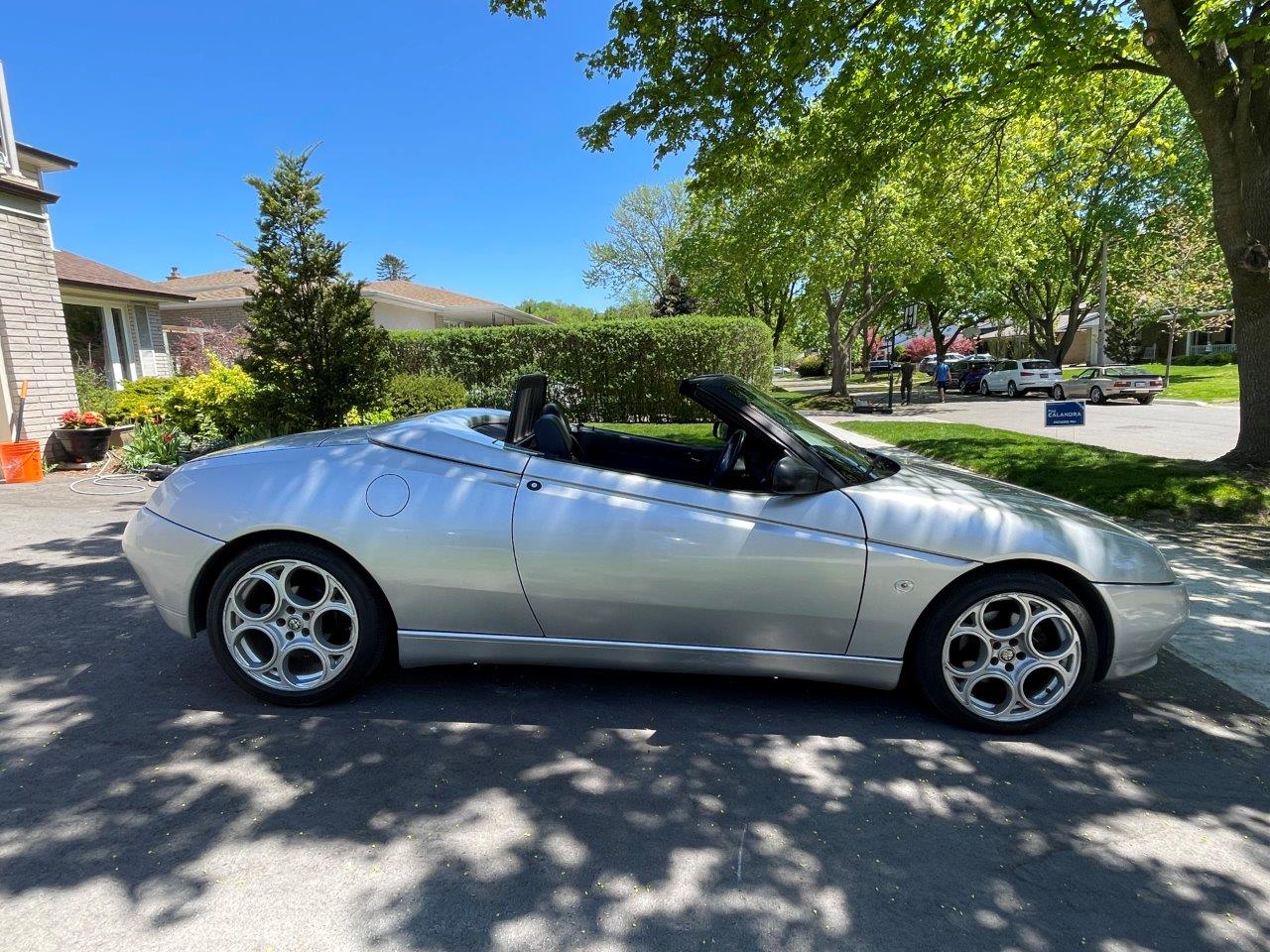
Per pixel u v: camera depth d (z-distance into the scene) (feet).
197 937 6.13
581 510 9.84
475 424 12.03
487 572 9.86
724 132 26.71
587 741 9.48
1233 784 8.70
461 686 10.99
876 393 110.11
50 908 6.43
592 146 27.43
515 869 7.07
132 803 7.98
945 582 9.55
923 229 43.96
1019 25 27.27
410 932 6.24
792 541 9.62
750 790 8.45
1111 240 96.43
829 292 84.17
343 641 10.55
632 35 24.70
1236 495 22.81
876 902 6.72
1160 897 6.83
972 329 221.87
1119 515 22.89
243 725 9.76
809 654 9.99
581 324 56.54
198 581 10.21
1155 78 42.42
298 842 7.39
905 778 8.74
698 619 9.89
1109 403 77.71
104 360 47.34
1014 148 43.27
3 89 29.09
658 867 7.14
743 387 11.51
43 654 12.00
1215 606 14.78
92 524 21.48
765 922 6.44
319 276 27.48
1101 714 10.41
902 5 24.94
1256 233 25.09
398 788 8.36
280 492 10.03
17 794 8.10
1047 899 6.79
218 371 35.29
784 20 23.40
